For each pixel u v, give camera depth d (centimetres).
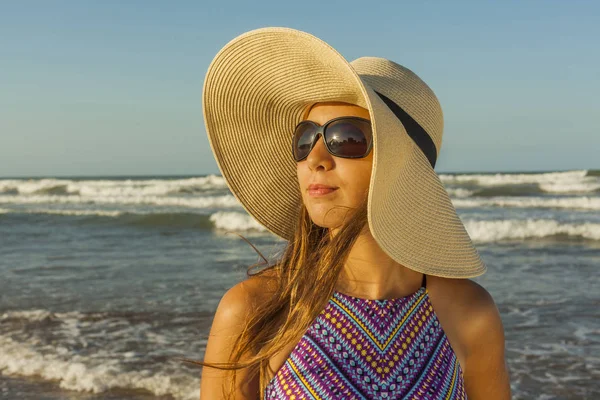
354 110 145
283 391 137
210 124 164
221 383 145
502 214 2395
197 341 717
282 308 147
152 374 599
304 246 156
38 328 781
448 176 4409
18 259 1477
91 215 2592
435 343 146
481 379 158
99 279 1163
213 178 4472
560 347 695
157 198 3325
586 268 1256
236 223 2233
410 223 142
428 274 150
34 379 593
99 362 635
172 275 1210
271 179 174
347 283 150
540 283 1084
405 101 145
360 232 143
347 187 143
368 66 149
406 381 138
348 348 140
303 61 141
